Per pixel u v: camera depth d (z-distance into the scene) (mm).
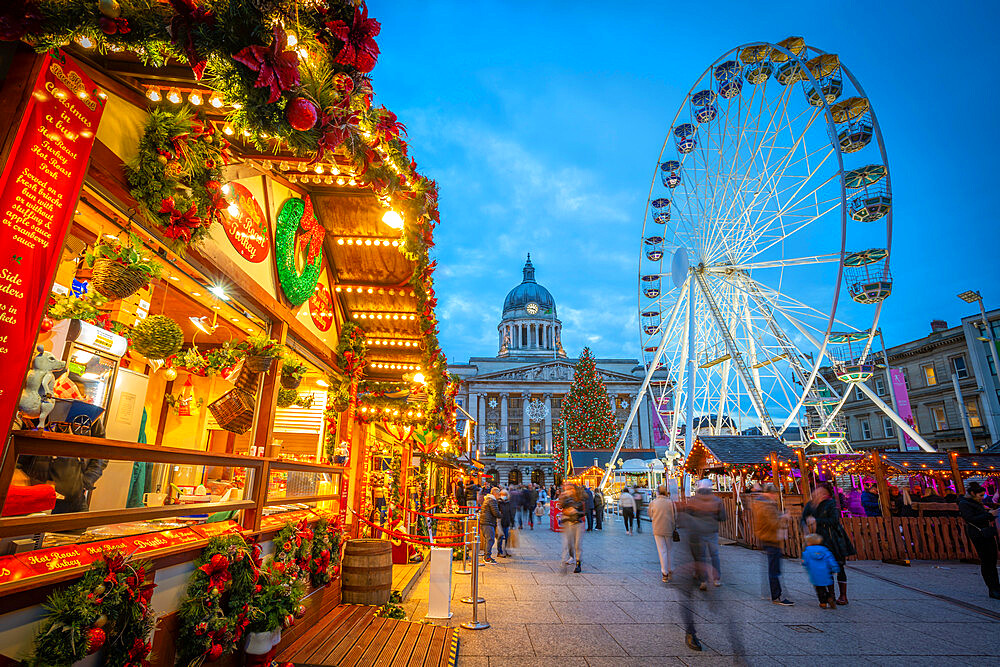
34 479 2980
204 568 3512
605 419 49594
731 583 9531
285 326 5500
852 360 24359
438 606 6941
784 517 8547
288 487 6691
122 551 2875
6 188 2166
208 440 5973
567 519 10930
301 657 4680
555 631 6434
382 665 4648
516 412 85688
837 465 14648
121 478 3783
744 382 25156
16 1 2043
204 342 6359
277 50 2436
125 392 3732
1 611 2141
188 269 3846
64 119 2484
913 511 13930
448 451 18375
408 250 5602
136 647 2703
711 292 27703
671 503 9922
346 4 2795
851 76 21000
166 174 3043
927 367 40969
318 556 5738
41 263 2363
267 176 5059
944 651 5766
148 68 2814
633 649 5770
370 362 9023
